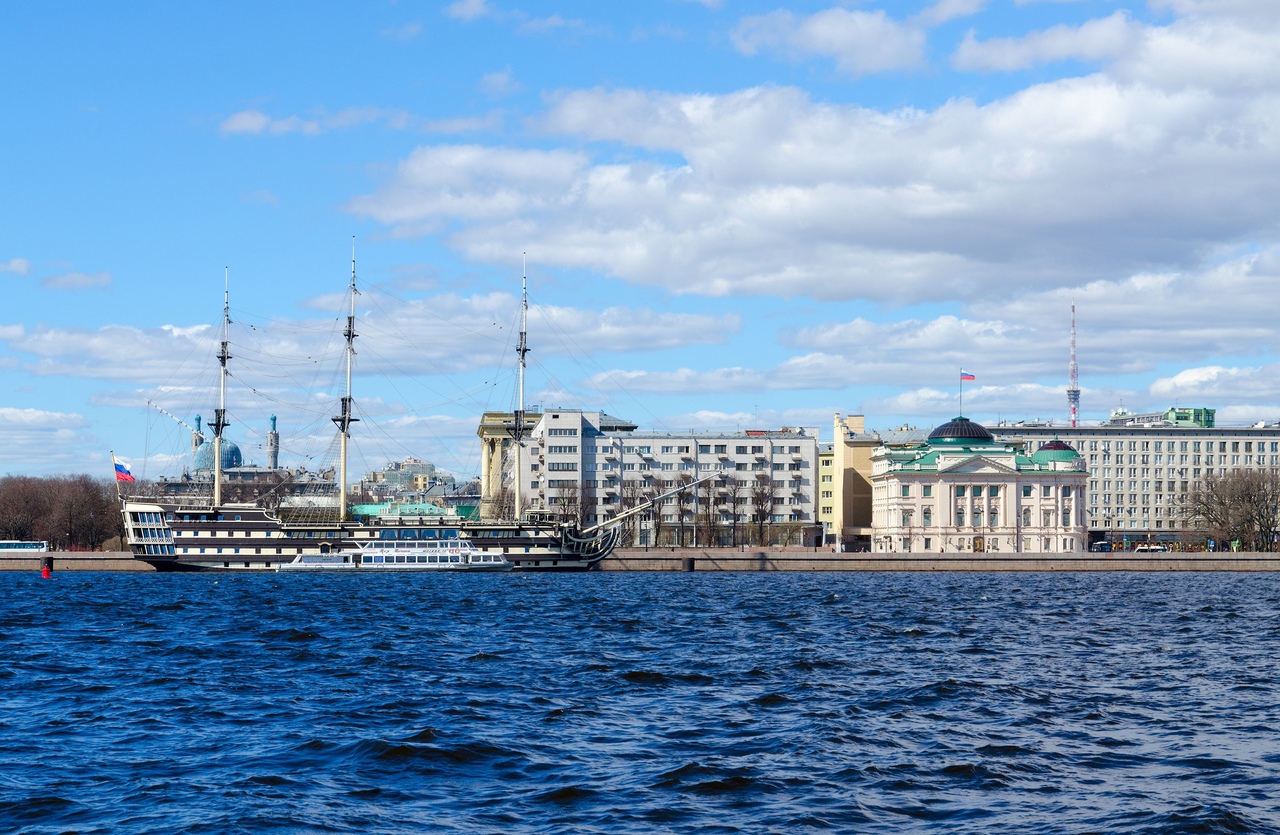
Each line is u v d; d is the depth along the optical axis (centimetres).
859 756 4731
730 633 10281
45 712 5894
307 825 3775
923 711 5834
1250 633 10188
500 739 5094
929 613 12731
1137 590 17775
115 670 7550
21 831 3734
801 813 3897
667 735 5216
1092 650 8756
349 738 5125
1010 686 6650
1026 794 4138
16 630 10519
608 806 3997
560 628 10850
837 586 19225
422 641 9538
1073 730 5312
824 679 7038
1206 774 4434
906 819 3841
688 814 3900
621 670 7450
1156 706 5978
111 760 4738
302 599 15500
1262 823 3762
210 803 4028
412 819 3853
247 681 7006
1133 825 3741
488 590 17988
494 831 3716
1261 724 5466
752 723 5512
